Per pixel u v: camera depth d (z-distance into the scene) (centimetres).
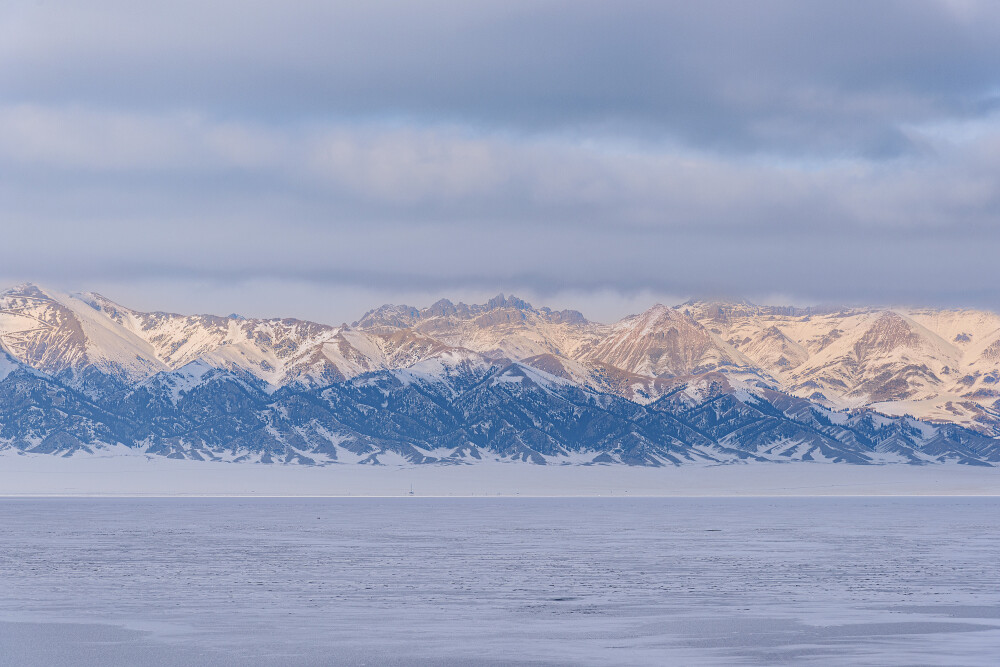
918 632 9662
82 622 10131
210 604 11169
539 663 8469
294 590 12231
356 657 8662
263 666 8394
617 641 9269
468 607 11000
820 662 8494
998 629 9800
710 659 8600
